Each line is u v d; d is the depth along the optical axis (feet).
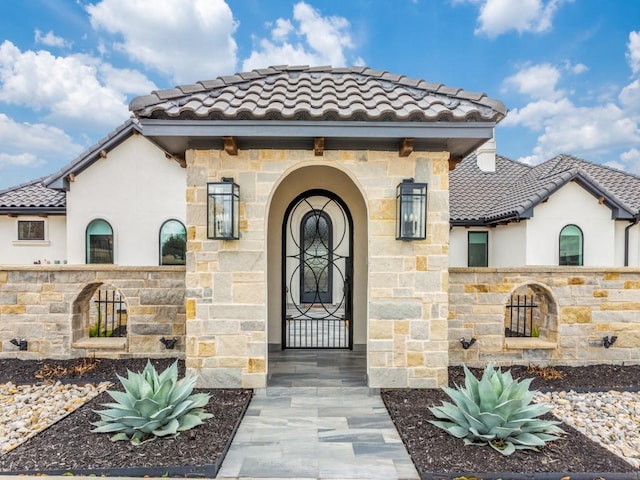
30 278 24.59
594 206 42.37
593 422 17.61
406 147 19.13
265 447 14.99
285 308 28.91
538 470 13.06
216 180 20.10
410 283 20.22
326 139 19.60
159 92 19.33
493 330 23.90
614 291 24.11
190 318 20.10
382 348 20.25
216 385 20.12
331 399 19.61
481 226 49.06
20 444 14.67
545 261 42.14
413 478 13.12
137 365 23.90
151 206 44.11
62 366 23.65
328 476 13.19
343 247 29.71
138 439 14.79
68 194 44.14
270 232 28.78
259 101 18.94
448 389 16.56
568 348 23.99
